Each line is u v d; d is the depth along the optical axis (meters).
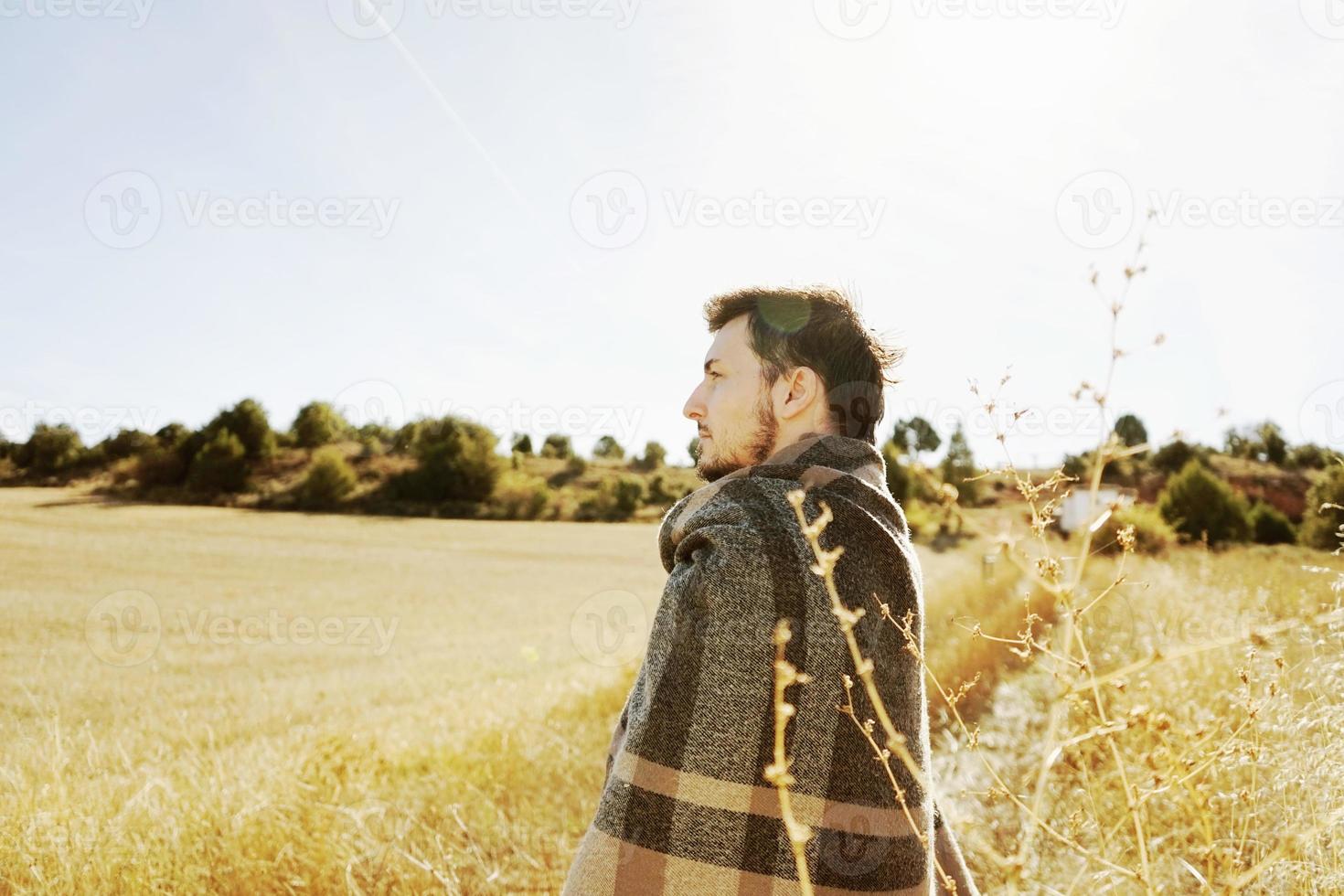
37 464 63.78
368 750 4.61
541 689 9.20
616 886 0.90
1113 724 0.80
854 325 1.18
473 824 3.41
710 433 1.21
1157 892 0.80
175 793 3.38
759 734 0.90
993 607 8.34
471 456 63.19
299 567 34.06
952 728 3.88
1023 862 0.85
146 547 38.03
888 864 0.95
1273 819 1.61
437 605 24.77
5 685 12.78
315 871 2.76
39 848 2.79
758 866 0.88
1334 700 1.64
